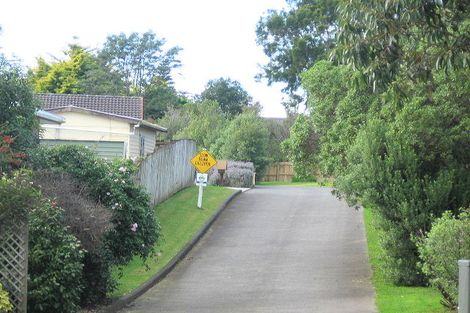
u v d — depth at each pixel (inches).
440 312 451.2
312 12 2416.3
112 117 1263.5
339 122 763.4
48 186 480.7
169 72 3080.7
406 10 414.6
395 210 580.7
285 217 1059.9
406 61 474.9
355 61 433.7
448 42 459.5
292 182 2048.5
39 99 655.1
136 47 3041.3
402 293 554.9
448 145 570.6
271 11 2539.4
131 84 3014.3
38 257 422.9
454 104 564.7
